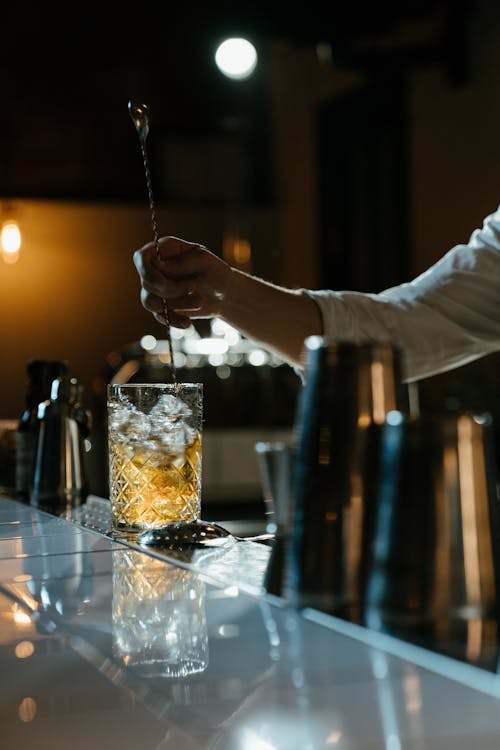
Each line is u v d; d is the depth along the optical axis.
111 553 1.11
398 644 0.68
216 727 0.54
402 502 0.68
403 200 6.58
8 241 6.65
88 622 0.79
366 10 5.73
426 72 6.29
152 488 1.24
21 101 6.96
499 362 5.46
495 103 5.66
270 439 5.04
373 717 0.55
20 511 1.60
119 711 0.57
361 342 0.73
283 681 0.61
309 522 0.75
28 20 6.98
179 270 1.43
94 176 7.06
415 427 0.67
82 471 1.69
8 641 0.74
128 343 6.90
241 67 5.50
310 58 7.21
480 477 0.67
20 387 6.73
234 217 7.30
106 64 7.12
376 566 0.70
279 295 1.52
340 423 0.73
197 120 7.32
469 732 0.52
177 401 1.24
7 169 6.89
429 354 1.58
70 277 6.85
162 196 7.19
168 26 7.22
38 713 0.58
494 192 5.68
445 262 1.63
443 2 5.82
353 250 7.19
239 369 5.52
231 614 0.79
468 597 0.66
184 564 1.02
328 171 7.09
